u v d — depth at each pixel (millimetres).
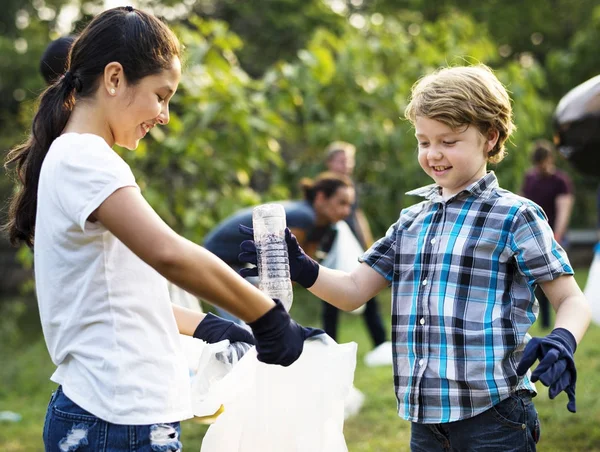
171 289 3314
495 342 2172
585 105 4043
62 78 2002
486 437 2189
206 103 6668
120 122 1936
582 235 15203
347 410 4852
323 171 8781
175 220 7121
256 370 2182
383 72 9141
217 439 2197
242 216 4621
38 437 4949
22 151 2125
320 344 2209
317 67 7629
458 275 2227
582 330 2125
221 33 6953
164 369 1919
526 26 18312
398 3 16844
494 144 2293
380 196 9078
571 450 4023
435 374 2221
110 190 1779
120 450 1852
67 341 1903
